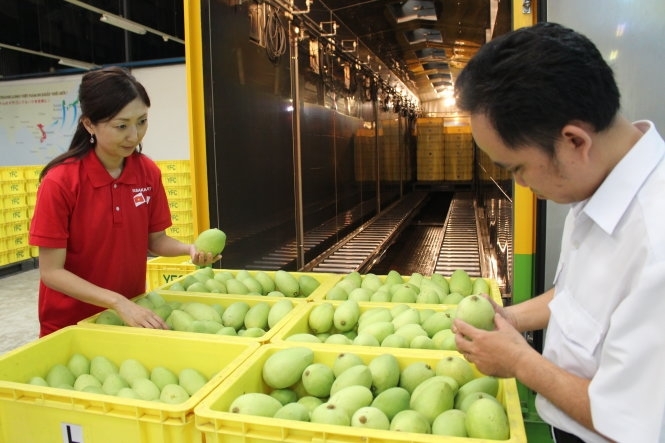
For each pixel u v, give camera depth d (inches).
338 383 51.4
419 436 39.4
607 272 35.2
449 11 202.1
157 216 82.8
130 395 53.6
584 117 31.7
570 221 43.1
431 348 60.1
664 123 83.1
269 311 72.5
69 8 320.2
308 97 189.2
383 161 351.6
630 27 82.0
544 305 51.4
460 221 293.0
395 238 259.4
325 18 196.1
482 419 42.7
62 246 68.1
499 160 35.6
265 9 144.0
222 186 120.6
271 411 47.7
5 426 51.6
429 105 557.0
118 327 65.1
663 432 30.6
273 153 156.8
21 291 234.4
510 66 32.0
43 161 335.6
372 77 297.4
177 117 298.2
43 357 61.3
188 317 68.6
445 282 83.5
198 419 44.4
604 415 32.2
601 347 36.1
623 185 33.7
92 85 64.7
